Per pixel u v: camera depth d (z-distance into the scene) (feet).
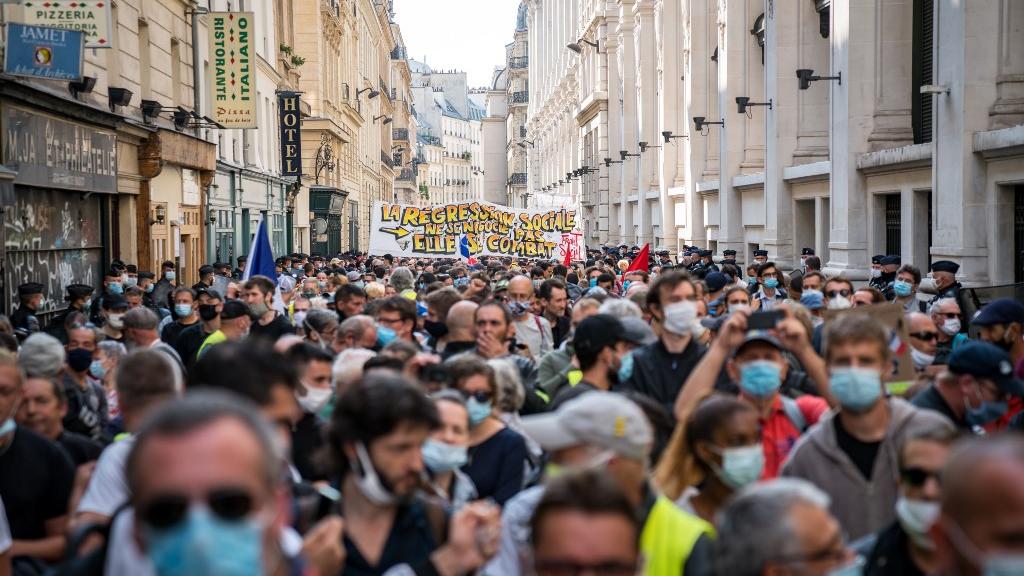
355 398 12.60
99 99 59.82
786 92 83.35
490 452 19.76
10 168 46.29
